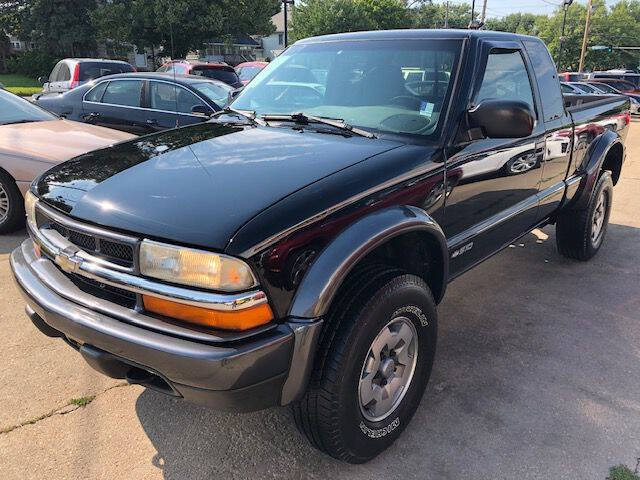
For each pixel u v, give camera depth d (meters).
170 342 1.90
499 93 3.19
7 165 4.97
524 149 3.36
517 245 5.43
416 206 2.51
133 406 2.81
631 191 7.88
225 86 8.37
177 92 7.70
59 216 2.27
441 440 2.62
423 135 2.75
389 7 43.81
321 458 2.49
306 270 2.03
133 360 1.99
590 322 3.81
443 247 2.63
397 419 2.52
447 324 3.77
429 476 2.39
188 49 30.55
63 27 40.09
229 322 1.89
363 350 2.19
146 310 2.02
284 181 2.19
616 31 60.81
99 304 2.10
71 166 2.66
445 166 2.67
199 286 1.90
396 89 3.00
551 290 4.35
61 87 13.47
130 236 2.01
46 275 2.34
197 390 1.92
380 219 2.24
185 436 2.61
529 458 2.50
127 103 7.95
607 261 5.01
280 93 3.41
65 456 2.45
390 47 3.18
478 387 3.03
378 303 2.19
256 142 2.68
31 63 41.06
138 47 31.30
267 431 2.66
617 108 4.95
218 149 2.59
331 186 2.18
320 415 2.17
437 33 3.12
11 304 3.81
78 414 2.73
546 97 3.76
